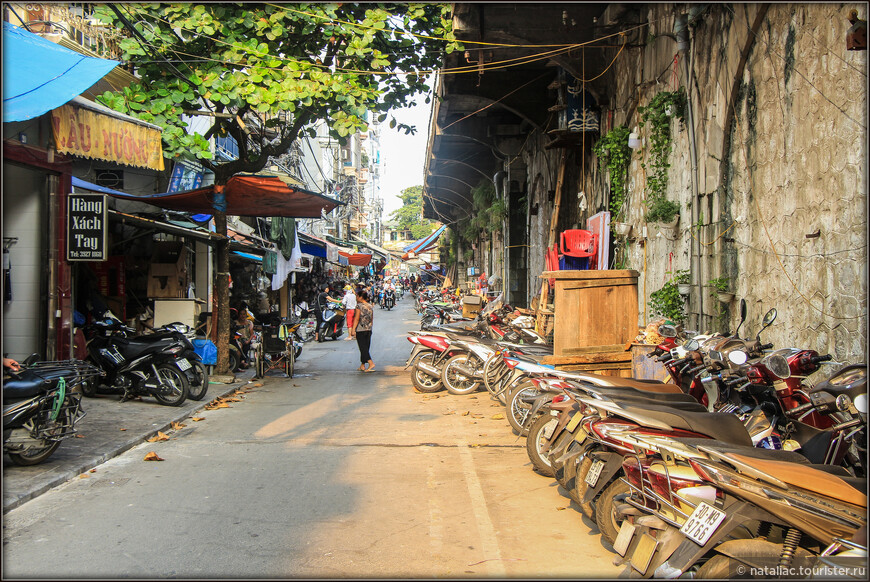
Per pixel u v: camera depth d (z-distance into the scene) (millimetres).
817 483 3248
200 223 14359
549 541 4297
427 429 7742
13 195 7809
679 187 9258
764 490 3195
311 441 7133
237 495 5242
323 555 4016
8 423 5531
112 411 8438
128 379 9000
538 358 7531
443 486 5500
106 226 8008
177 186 14430
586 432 4516
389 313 34500
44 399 5770
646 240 10758
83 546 4160
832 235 5648
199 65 9648
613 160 11820
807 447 4129
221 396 9875
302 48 10258
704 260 8352
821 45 5793
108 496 5223
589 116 13680
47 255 7816
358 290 13258
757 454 3650
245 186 11656
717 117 7934
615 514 3977
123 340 9039
